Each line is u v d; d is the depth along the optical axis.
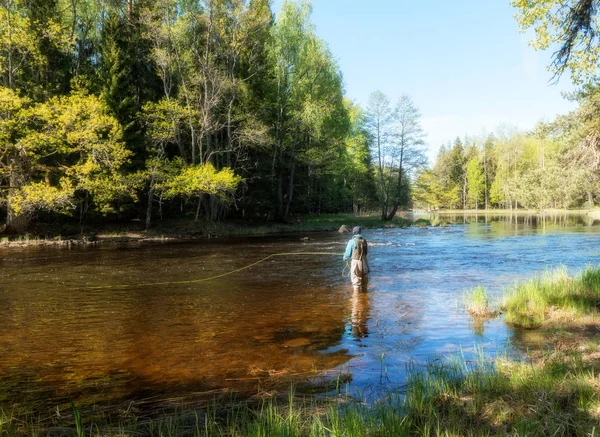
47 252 19.59
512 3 9.75
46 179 24.31
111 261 16.41
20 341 6.55
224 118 34.16
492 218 60.12
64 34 26.73
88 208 30.28
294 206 46.78
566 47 9.07
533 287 9.18
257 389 4.66
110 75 29.72
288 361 5.61
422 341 6.44
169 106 29.00
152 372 5.24
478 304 8.24
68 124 22.83
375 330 7.09
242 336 6.78
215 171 30.39
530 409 3.65
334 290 10.64
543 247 21.09
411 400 3.99
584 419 3.34
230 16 30.75
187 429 3.65
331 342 6.45
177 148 36.06
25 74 26.06
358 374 5.08
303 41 38.03
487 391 4.17
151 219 34.88
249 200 37.12
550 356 5.21
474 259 16.69
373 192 60.81
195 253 19.30
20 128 21.98
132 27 33.41
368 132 48.34
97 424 3.82
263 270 14.11
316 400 4.28
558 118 14.77
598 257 16.94
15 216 24.66
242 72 34.66
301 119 38.19
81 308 8.77
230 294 10.18
